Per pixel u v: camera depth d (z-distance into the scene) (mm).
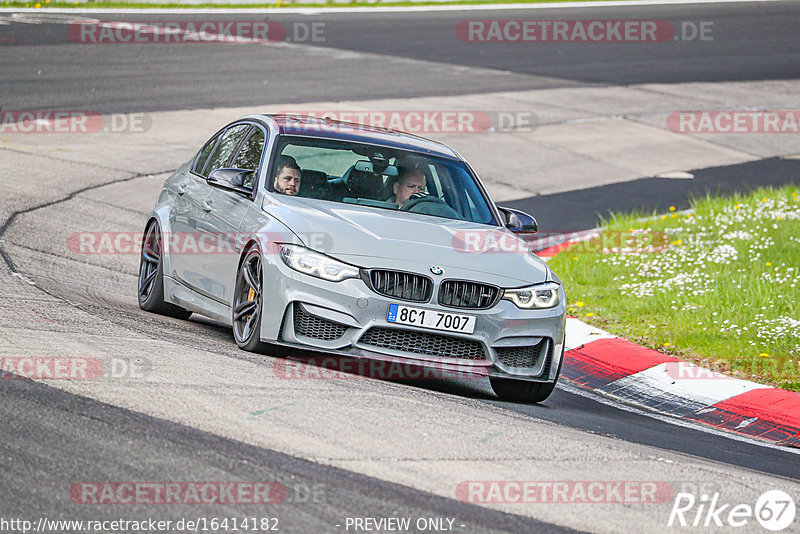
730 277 41500
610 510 17156
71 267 37531
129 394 20250
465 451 19344
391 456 18422
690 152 76125
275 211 26672
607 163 71250
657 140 78500
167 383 21312
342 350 24609
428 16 125625
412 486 17094
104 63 84750
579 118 82375
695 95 94062
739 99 93562
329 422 19969
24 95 71562
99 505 15102
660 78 99938
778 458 24594
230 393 21141
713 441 25516
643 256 46562
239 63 89875
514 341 25703
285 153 28953
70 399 19578
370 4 129625
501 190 62562
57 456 16734
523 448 20141
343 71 90375
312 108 75062
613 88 94125
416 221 27422
